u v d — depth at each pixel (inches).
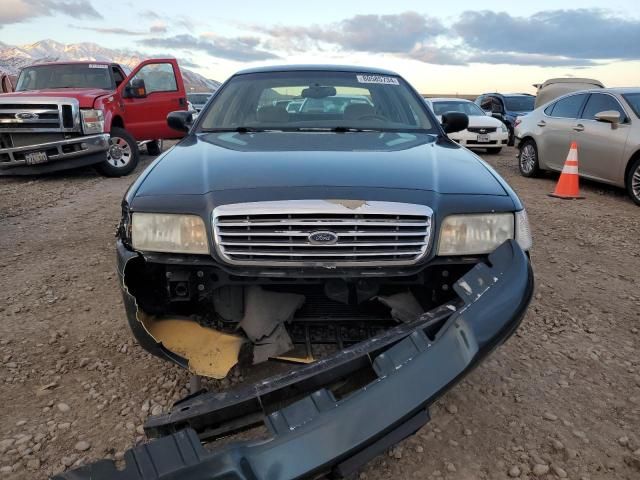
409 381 68.4
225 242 83.7
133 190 93.0
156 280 90.0
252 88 148.6
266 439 63.8
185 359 85.0
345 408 65.3
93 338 128.0
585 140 321.1
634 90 315.3
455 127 156.3
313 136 124.0
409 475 84.5
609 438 93.8
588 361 119.4
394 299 89.4
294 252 83.0
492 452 89.9
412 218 84.1
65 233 220.1
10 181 363.3
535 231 231.3
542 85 551.8
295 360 88.9
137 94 402.6
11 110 343.0
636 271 180.2
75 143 348.8
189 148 115.2
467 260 87.0
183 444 62.4
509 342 127.3
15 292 155.9
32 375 112.1
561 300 153.3
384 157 103.5
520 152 396.8
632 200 292.8
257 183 88.1
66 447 90.4
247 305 89.9
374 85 150.6
